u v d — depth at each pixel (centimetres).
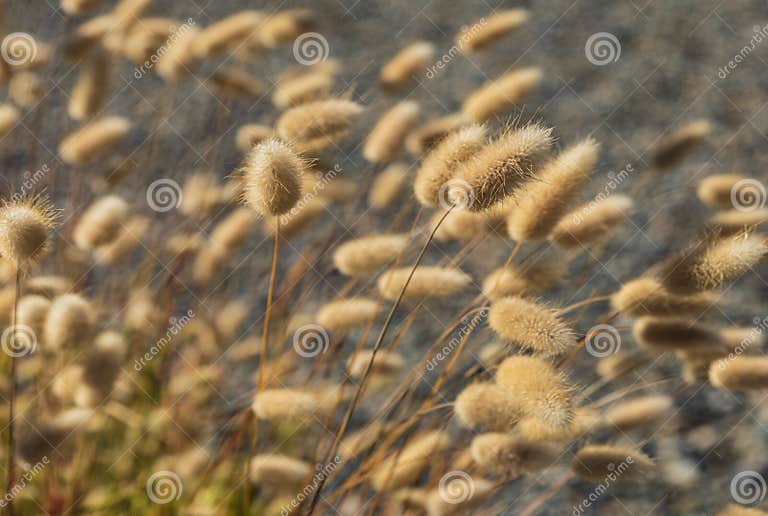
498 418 76
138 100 105
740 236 78
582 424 78
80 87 87
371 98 120
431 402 83
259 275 95
